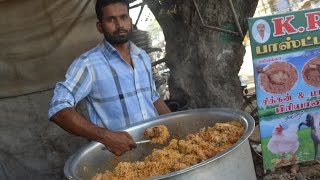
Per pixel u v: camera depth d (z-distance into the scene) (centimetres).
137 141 205
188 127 212
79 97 210
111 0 212
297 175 346
